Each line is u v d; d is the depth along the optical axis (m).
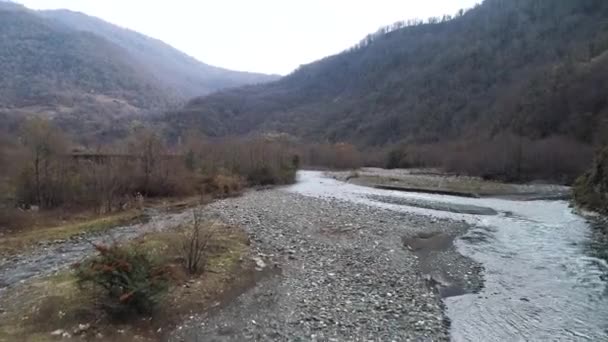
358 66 166.25
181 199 26.94
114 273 8.52
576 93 56.12
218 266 11.80
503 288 11.80
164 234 14.59
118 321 8.44
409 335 8.70
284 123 126.25
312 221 19.69
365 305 10.20
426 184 42.53
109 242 15.00
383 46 168.62
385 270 13.09
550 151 46.94
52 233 16.58
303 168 72.38
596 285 11.91
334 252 14.76
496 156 50.47
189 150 34.75
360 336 8.58
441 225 20.53
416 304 10.41
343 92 153.75
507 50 106.94
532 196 33.66
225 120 120.38
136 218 20.23
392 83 131.00
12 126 38.75
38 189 20.52
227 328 8.76
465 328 9.15
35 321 8.33
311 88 169.00
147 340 8.05
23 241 15.29
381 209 24.66
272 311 9.66
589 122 50.41
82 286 9.24
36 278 11.09
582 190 26.94
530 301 10.77
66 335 7.81
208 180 31.42
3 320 8.40
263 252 14.11
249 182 38.41
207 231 14.86
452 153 63.50
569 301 10.73
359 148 95.12
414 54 145.50
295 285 11.38
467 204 28.83
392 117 107.19
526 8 122.19
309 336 8.50
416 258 14.76
